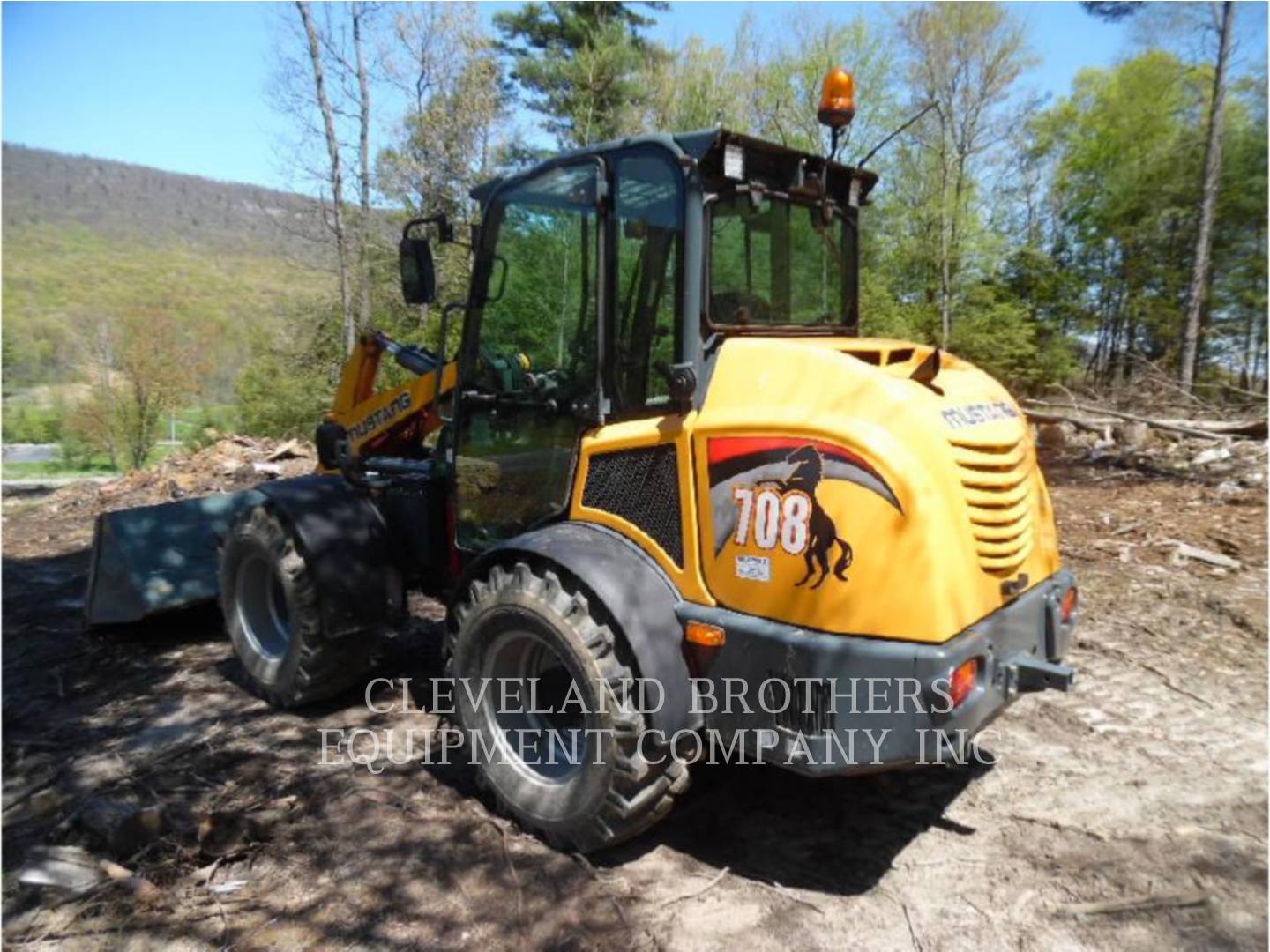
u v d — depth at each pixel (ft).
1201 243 54.80
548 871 9.30
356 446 16.02
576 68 74.54
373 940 8.26
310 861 9.46
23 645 16.33
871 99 59.67
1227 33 52.75
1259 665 14.70
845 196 11.40
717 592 9.04
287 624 13.60
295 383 59.26
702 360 9.29
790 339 9.58
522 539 9.87
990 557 8.68
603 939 8.29
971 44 64.90
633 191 9.70
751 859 9.61
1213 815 10.38
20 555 23.63
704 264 9.23
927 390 8.93
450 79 58.95
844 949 8.19
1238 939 8.31
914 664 7.79
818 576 8.29
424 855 9.55
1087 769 11.48
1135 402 39.42
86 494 33.32
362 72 57.06
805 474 8.36
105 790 10.98
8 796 11.05
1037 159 84.33
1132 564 20.06
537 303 10.81
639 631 8.84
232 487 32.50
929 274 68.64
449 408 14.49
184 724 12.85
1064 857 9.60
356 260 58.59
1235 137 67.56
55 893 8.94
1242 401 48.49
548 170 10.53
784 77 58.65
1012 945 8.26
